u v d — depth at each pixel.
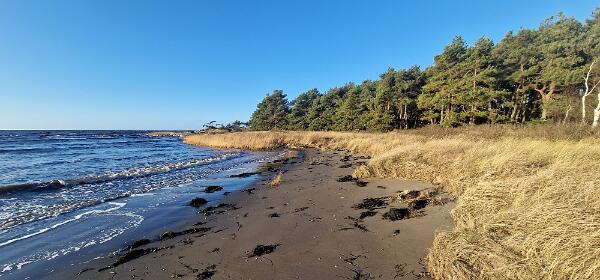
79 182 12.39
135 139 68.62
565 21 31.45
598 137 13.73
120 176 14.02
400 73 49.44
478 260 3.71
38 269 4.85
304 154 24.50
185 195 10.02
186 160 22.53
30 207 8.54
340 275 4.32
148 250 5.41
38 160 22.48
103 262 5.06
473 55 31.73
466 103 30.48
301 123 68.00
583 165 7.60
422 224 6.11
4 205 8.76
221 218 7.31
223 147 36.09
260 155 26.11
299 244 5.47
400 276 4.23
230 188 11.12
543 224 4.00
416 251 4.95
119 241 5.97
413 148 13.08
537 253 3.57
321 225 6.45
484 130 21.42
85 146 40.84
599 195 4.64
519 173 7.83
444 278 3.91
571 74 25.84
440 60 33.72
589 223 3.62
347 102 54.38
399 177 11.24
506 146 11.00
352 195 8.98
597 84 24.94
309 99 74.12
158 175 14.62
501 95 31.19
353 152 24.19
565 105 27.11
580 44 27.52
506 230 4.41
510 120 30.12
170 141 58.84
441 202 7.46
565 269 3.21
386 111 45.00
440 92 32.62
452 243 4.09
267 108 74.56
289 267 4.62
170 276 4.47
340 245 5.35
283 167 16.66
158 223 7.07
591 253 3.20
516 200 5.31
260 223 6.77
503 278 3.41
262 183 11.90
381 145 20.69
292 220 6.87
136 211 8.10
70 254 5.39
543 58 30.55
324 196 9.03
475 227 4.75
